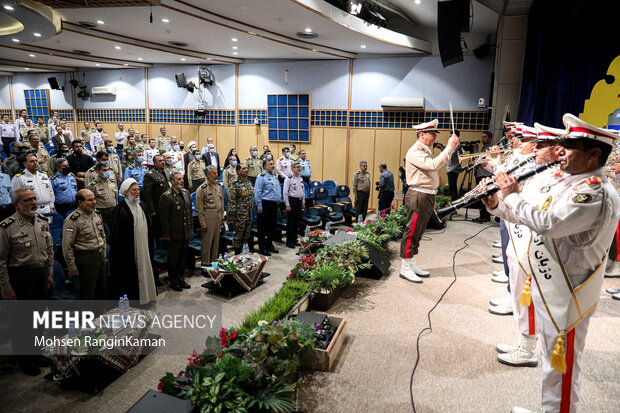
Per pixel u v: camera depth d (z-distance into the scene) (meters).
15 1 6.53
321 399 2.83
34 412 2.86
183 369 3.38
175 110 15.05
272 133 13.59
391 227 6.61
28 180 5.84
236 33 9.46
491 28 10.27
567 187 2.11
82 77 16.64
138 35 10.02
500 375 3.10
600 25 5.93
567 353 2.18
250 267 4.98
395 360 3.31
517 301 3.13
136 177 9.08
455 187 9.16
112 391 3.10
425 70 11.43
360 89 12.22
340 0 8.33
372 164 12.39
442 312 4.19
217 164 11.09
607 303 4.33
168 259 5.04
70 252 3.76
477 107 11.02
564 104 6.64
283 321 3.21
